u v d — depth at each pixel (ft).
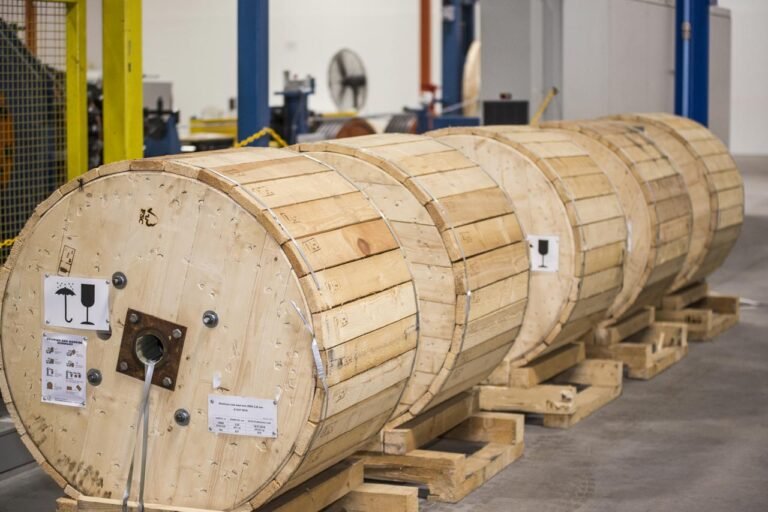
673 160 24.63
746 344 26.63
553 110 33.50
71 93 19.76
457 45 61.26
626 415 20.30
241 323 11.85
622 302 22.71
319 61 83.30
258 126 22.58
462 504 15.47
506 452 17.15
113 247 12.37
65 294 12.60
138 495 12.50
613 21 36.63
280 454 11.82
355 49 82.74
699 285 28.66
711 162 26.99
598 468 17.15
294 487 13.19
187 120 82.02
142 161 12.13
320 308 11.51
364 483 14.78
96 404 12.66
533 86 32.78
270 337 11.75
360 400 12.46
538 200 19.12
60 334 12.70
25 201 19.90
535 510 15.25
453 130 19.71
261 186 12.20
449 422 16.79
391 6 81.41
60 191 12.55
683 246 24.07
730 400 21.43
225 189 11.80
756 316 30.25
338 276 12.01
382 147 16.52
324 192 12.96
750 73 81.10
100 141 27.37
